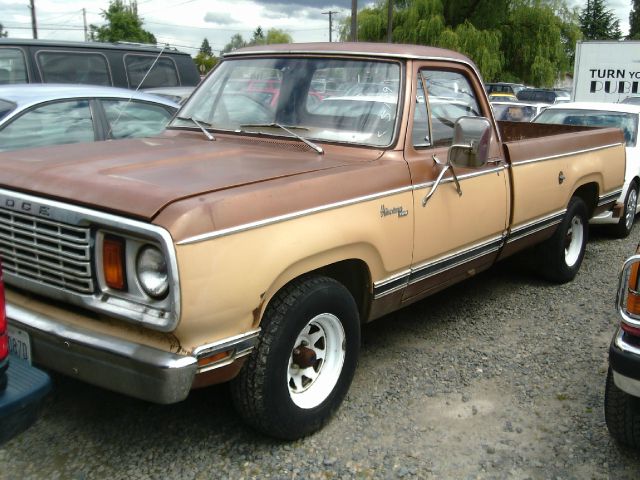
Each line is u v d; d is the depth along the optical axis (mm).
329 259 3414
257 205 3020
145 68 10648
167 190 2918
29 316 3100
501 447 3551
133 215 2783
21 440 3471
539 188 5312
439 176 4098
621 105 9578
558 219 5836
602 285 6383
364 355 4637
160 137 4492
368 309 3895
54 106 6012
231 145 4090
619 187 6855
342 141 4012
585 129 6824
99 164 3383
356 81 4199
